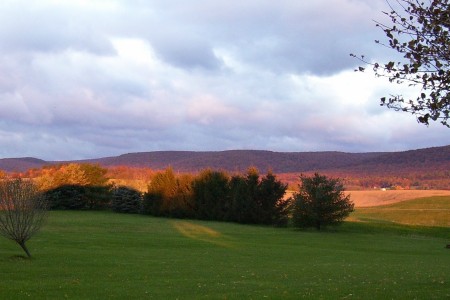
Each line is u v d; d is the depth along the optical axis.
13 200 22.55
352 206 51.12
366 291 14.51
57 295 13.63
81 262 21.58
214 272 19.22
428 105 7.84
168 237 37.44
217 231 45.69
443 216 69.12
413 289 14.98
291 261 24.33
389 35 7.98
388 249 33.84
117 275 17.86
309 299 13.16
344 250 32.06
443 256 29.20
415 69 7.81
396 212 75.25
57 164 79.62
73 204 71.75
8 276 17.20
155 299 13.16
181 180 65.25
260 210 56.53
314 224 50.62
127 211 69.69
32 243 29.83
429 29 7.63
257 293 14.12
